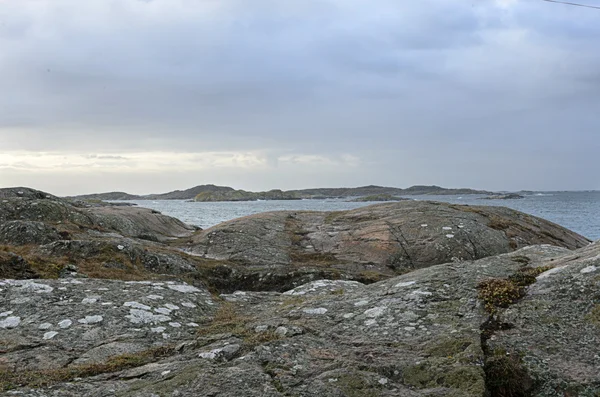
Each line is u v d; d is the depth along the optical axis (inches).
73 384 201.6
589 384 184.1
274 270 662.5
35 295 340.8
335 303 309.1
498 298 263.1
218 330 293.3
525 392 190.9
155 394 181.2
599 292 244.7
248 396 178.2
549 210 3622.0
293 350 224.5
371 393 182.5
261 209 4650.6
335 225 946.7
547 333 223.6
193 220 2620.6
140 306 331.6
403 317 262.8
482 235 805.2
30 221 666.2
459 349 215.0
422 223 852.0
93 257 577.3
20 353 255.6
